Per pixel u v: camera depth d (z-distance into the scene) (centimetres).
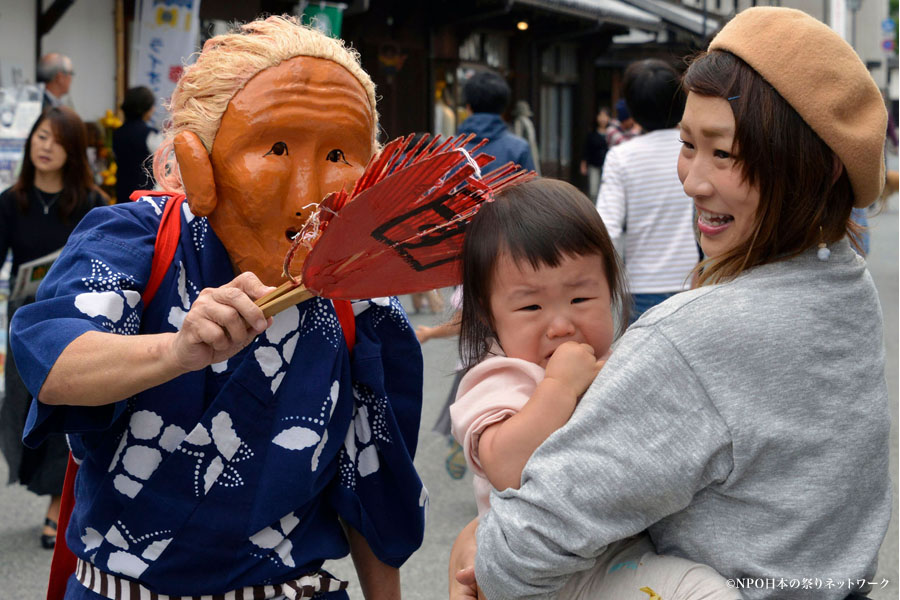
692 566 134
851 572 131
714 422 129
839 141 131
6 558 390
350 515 182
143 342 144
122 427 164
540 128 1641
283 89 160
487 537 138
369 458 185
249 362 165
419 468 503
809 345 131
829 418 130
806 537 130
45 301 156
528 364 150
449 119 1345
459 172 143
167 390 163
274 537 169
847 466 130
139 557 163
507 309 152
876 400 134
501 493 138
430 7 1284
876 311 140
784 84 132
